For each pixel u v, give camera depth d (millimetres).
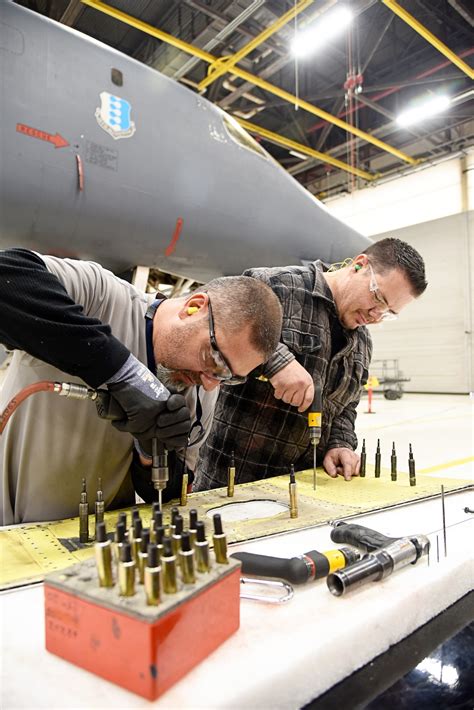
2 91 1960
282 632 488
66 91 2131
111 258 2545
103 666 413
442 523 858
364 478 1264
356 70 5898
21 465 979
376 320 1425
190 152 2590
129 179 2346
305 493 1094
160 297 1091
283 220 3119
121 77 2338
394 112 6828
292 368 1194
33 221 2166
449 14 5641
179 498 1037
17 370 984
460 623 594
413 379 8492
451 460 2373
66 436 971
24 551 708
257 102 6121
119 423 777
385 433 3574
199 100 2738
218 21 4363
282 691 422
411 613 565
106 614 409
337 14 4398
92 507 1036
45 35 2102
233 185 2809
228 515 911
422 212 8125
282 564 587
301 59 5812
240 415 1467
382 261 1340
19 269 739
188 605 417
